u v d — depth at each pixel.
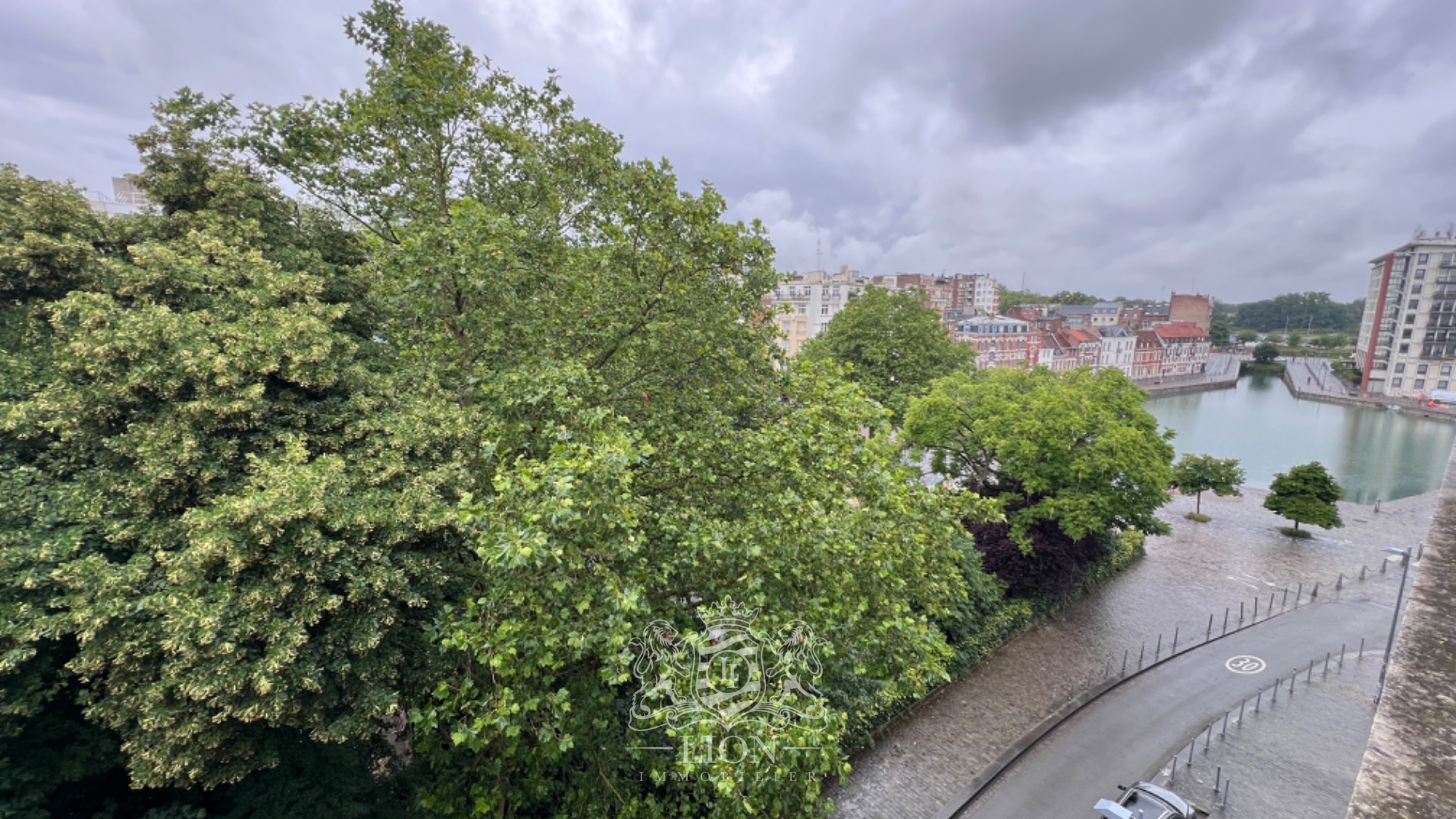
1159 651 22.39
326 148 16.06
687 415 13.82
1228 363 130.50
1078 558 25.36
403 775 11.75
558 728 9.09
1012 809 15.30
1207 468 38.16
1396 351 89.50
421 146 16.02
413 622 10.41
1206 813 14.92
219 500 8.62
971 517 13.00
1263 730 18.03
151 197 13.73
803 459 11.59
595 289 14.38
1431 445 64.44
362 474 10.09
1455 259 83.38
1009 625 23.02
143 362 9.38
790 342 73.00
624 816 9.91
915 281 127.25
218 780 8.70
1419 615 5.23
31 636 7.67
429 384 12.18
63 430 9.30
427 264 12.73
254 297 10.91
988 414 26.70
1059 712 18.78
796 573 9.83
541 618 8.60
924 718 18.47
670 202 13.38
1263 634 23.91
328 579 8.83
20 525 8.73
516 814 11.39
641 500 10.22
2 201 11.39
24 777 8.75
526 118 18.00
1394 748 3.87
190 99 14.27
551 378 11.27
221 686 7.68
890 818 14.80
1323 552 33.06
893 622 10.11
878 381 40.06
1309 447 64.12
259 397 9.86
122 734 8.62
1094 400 25.08
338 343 11.53
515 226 14.38
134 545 9.43
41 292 11.41
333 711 9.45
